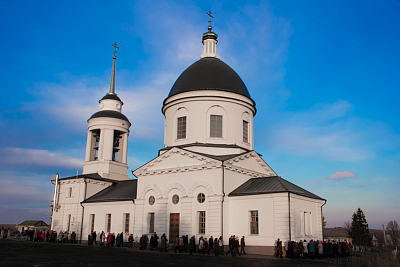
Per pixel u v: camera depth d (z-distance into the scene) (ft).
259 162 119.65
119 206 128.16
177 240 95.35
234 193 100.78
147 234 111.45
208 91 120.26
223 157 108.37
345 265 71.36
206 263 70.23
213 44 140.46
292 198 93.50
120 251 96.99
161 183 111.96
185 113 122.11
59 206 147.02
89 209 137.69
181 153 109.70
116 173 156.46
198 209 102.27
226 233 97.71
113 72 169.58
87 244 128.77
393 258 70.74
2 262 63.67
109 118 157.79
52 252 88.38
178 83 128.67
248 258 82.38
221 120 120.16
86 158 158.20
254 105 130.41
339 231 307.58
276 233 91.30
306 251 86.33
